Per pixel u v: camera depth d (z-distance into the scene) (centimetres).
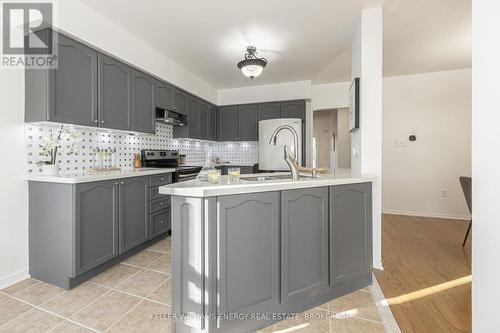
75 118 212
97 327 146
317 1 215
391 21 252
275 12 231
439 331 145
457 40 296
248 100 462
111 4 219
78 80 215
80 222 190
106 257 214
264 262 144
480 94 85
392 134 433
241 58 336
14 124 195
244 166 456
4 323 149
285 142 400
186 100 379
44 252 197
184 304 134
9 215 193
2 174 188
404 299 178
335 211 172
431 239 306
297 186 152
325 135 706
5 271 191
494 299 79
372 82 225
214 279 129
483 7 83
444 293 185
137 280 203
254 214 140
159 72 315
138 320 152
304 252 159
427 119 413
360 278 193
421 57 348
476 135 87
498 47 77
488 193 82
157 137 360
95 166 260
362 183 188
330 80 430
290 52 318
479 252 86
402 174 430
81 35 215
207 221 126
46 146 204
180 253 134
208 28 259
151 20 244
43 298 176
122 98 261
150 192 270
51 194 194
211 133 454
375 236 224
